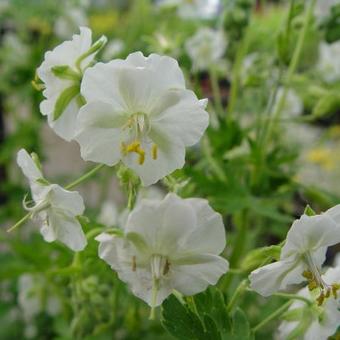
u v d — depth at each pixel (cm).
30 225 23
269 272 8
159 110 8
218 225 8
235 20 15
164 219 8
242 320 9
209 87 23
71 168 30
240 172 14
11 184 23
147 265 8
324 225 8
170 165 8
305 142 23
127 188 9
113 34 24
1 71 23
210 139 14
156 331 14
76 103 9
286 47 13
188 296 9
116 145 8
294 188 14
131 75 8
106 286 12
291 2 13
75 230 9
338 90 14
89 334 12
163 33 16
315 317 9
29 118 24
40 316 19
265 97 17
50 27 23
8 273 14
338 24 15
